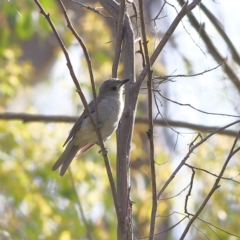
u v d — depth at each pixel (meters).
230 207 13.05
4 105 17.42
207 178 13.32
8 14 15.99
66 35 16.62
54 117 13.31
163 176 13.68
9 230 13.91
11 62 15.90
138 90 8.35
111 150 15.62
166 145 18.94
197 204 13.16
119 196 7.95
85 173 14.93
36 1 6.93
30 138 14.91
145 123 13.18
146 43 6.75
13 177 14.54
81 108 15.93
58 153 14.91
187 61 12.76
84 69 16.27
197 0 8.03
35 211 14.49
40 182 14.81
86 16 16.97
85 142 10.22
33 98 19.53
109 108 10.13
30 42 19.73
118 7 9.23
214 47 12.55
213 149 13.54
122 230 7.30
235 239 12.70
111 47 16.94
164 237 16.55
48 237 14.36
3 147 14.80
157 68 17.02
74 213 14.70
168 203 13.44
